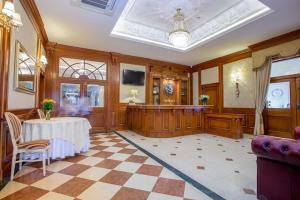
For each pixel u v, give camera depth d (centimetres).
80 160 323
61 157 325
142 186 222
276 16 406
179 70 878
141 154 363
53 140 315
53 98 589
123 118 709
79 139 357
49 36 535
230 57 703
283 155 152
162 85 816
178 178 246
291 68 524
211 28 534
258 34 507
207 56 740
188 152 378
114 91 694
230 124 548
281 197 162
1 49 242
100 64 675
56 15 409
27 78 361
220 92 745
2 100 241
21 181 234
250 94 627
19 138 262
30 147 249
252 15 426
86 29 484
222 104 738
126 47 632
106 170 275
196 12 463
